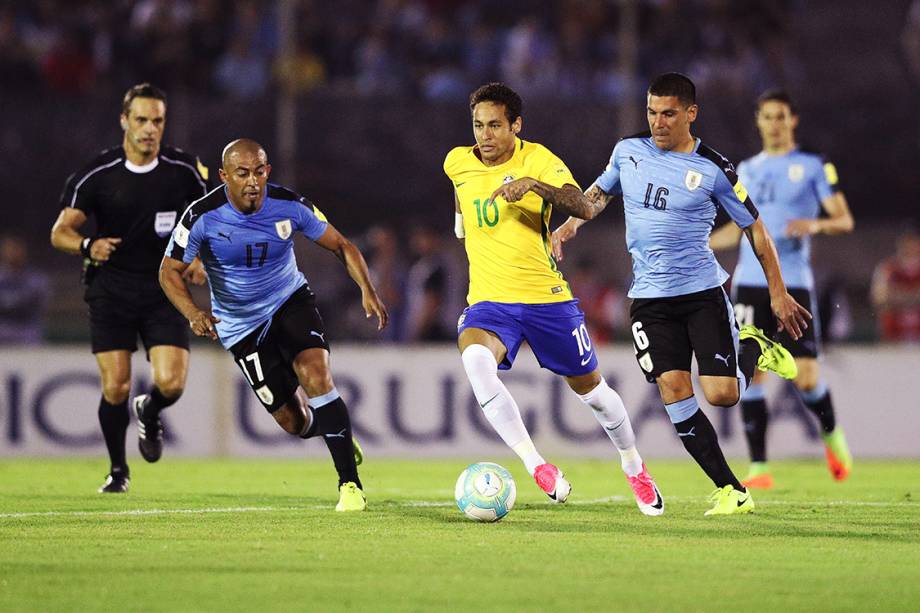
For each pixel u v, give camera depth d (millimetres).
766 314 34250
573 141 56250
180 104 54281
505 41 65250
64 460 43312
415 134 56812
